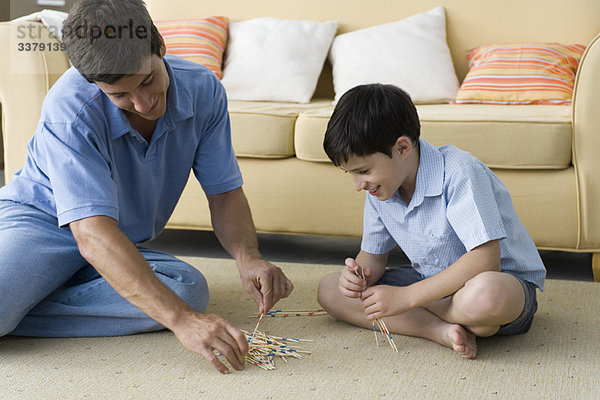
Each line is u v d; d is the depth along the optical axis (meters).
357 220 2.06
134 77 1.16
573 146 1.91
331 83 2.75
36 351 1.41
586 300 1.72
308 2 2.76
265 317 1.61
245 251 1.58
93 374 1.29
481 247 1.33
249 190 2.13
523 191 1.95
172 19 2.85
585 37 2.54
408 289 1.37
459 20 2.65
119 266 1.29
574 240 1.93
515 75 2.39
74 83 1.38
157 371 1.30
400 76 2.48
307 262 2.18
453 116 1.98
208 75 1.55
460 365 1.33
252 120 2.09
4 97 2.20
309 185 2.08
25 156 2.21
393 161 1.33
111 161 1.42
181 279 1.50
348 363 1.34
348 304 1.54
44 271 1.42
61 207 1.33
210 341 1.26
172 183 1.59
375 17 2.71
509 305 1.31
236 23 2.74
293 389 1.22
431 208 1.40
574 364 1.33
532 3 2.58
